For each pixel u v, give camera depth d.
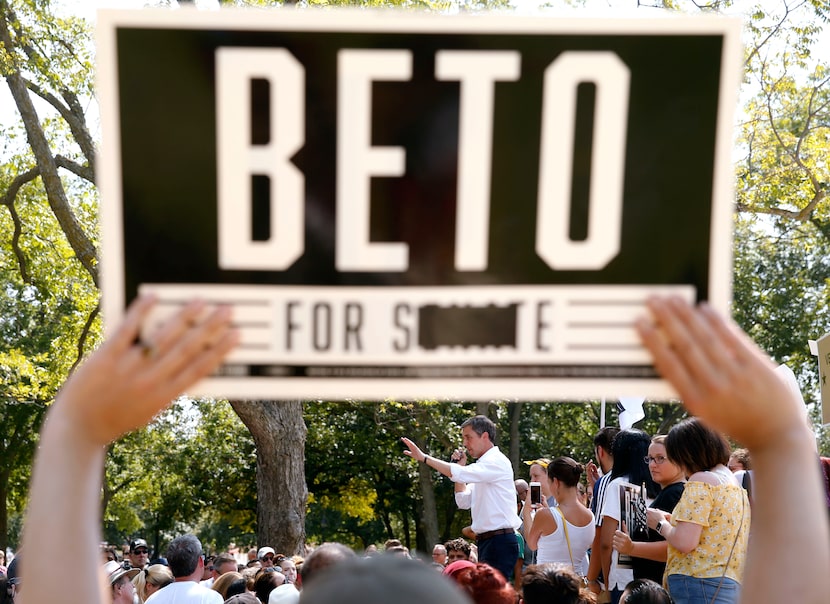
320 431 28.14
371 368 1.52
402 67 1.49
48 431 1.16
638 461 5.30
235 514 32.62
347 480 30.06
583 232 1.51
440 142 1.50
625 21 1.49
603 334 1.51
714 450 4.30
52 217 18.59
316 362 1.51
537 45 1.49
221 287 1.49
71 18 14.68
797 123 17.16
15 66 13.88
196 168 1.48
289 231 1.50
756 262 28.14
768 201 15.09
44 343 28.30
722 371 1.22
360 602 0.95
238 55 1.48
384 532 37.47
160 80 1.47
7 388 18.00
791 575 1.16
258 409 13.15
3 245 18.67
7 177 17.75
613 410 27.89
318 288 1.51
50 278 18.80
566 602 3.56
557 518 5.66
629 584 3.98
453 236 1.51
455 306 1.52
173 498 34.41
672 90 1.49
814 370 27.03
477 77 1.49
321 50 1.48
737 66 1.49
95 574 1.15
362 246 1.51
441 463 6.11
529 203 1.51
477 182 1.51
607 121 1.50
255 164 1.49
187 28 1.47
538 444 29.56
